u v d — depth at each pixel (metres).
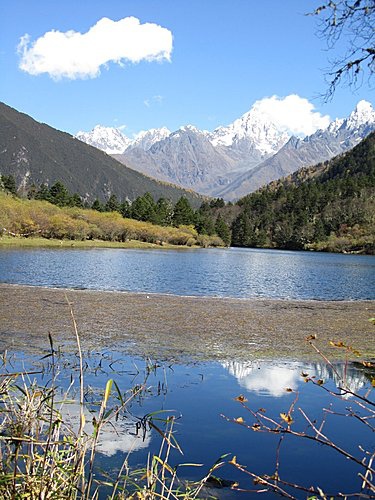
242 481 5.70
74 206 103.94
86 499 3.54
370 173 193.62
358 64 3.76
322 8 3.70
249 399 8.63
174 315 17.59
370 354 12.54
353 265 64.94
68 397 7.98
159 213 114.94
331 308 21.92
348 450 6.66
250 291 29.14
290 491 5.50
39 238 75.31
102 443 6.34
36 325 14.40
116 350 11.84
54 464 3.54
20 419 3.74
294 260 73.38
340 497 5.29
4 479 3.36
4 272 32.25
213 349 12.50
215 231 123.19
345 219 138.00
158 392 8.73
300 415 7.94
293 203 161.50
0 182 88.75
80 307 18.31
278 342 13.72
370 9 3.60
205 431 7.06
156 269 42.00
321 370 10.80
